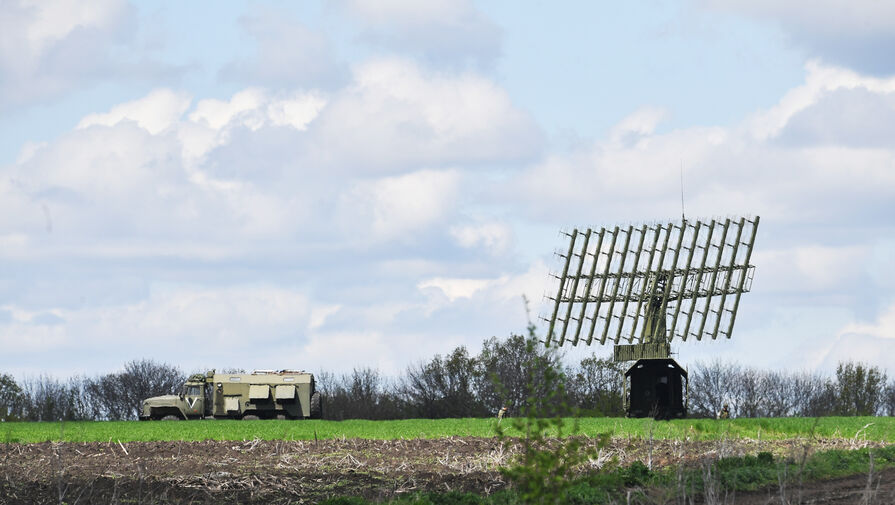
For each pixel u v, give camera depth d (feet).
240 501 204.85
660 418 526.98
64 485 219.82
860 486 199.93
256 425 478.18
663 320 634.02
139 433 406.62
